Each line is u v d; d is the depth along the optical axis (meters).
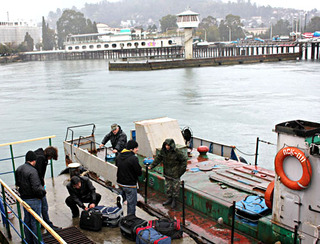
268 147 21.53
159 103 39.53
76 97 47.34
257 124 27.53
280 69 78.88
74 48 157.75
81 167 10.10
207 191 7.81
